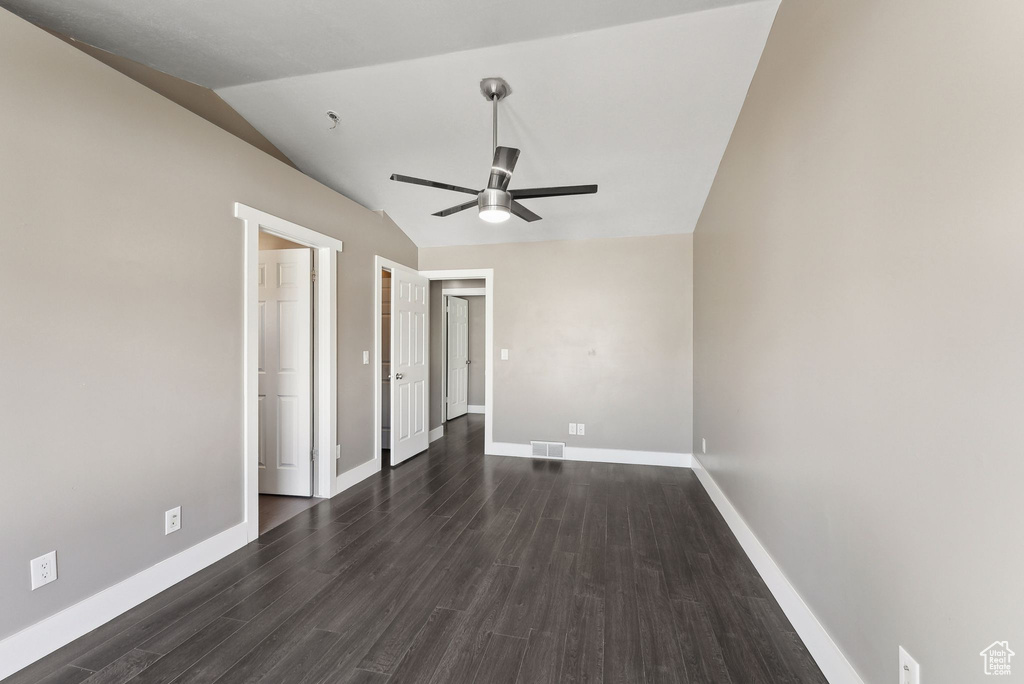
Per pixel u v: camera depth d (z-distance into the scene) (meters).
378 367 4.17
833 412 1.61
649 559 2.50
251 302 2.68
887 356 1.30
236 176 2.58
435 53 2.47
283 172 2.96
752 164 2.53
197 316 2.34
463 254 4.94
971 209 0.99
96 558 1.87
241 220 2.62
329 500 3.42
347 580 2.26
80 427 1.80
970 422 0.99
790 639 1.83
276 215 2.90
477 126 3.11
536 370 4.76
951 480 1.05
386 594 2.14
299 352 3.46
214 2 1.98
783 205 2.07
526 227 4.51
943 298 1.08
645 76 2.60
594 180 3.64
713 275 3.50
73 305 1.78
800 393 1.88
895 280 1.26
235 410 2.59
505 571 2.36
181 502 2.25
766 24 2.24
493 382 4.87
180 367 2.24
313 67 2.60
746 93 2.66
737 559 2.50
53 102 1.71
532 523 2.99
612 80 2.64
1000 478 0.91
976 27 0.97
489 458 4.69
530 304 4.78
